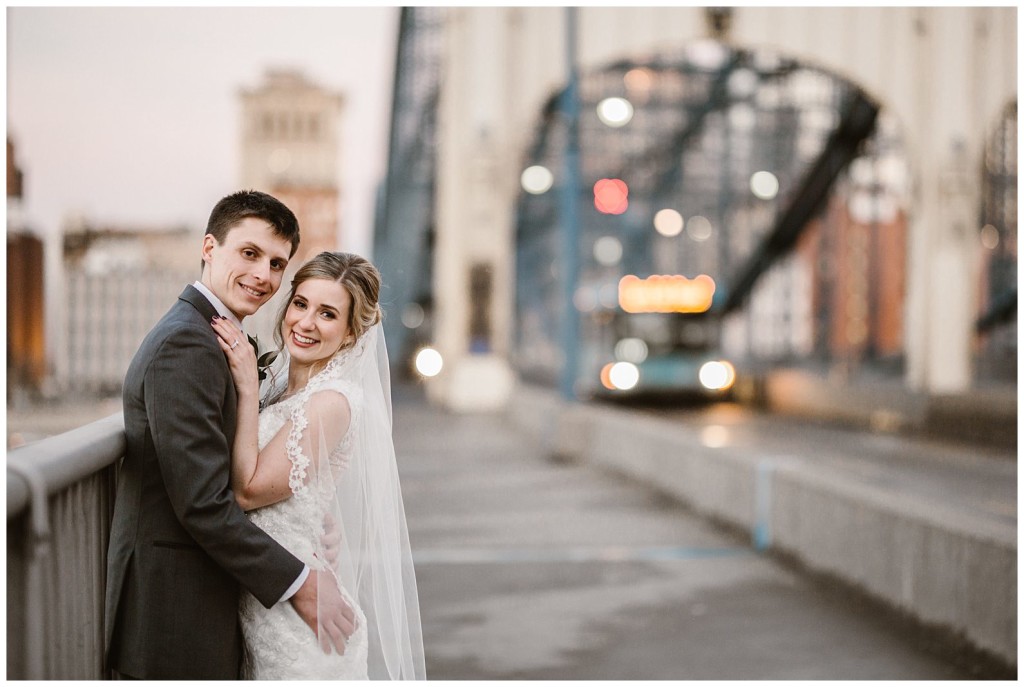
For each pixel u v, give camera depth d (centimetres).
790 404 2508
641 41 2894
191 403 239
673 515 957
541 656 507
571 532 865
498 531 870
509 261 2803
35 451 210
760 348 5922
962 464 1389
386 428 286
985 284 3488
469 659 499
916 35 2952
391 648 283
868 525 602
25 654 199
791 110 4431
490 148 2803
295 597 254
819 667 489
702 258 6412
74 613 239
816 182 3619
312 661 256
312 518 263
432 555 766
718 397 2764
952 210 2962
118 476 287
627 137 5256
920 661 498
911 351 3028
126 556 246
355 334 278
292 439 262
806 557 696
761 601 623
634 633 551
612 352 2772
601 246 5934
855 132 3356
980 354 3575
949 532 512
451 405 2636
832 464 1387
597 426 1359
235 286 261
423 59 4906
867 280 10106
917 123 2970
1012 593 456
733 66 4281
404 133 5900
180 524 247
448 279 2883
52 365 1530
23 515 199
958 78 2948
